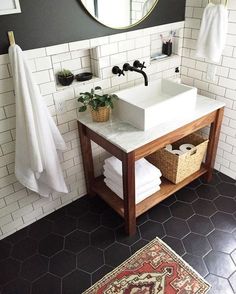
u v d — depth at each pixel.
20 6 1.51
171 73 2.45
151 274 1.75
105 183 2.30
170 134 1.83
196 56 2.24
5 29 1.52
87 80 1.98
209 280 1.70
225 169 2.51
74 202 2.36
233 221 2.09
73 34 1.77
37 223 2.19
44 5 1.59
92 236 2.05
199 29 2.17
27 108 1.60
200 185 2.44
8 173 1.88
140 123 1.76
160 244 1.94
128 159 1.66
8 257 1.94
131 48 2.07
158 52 2.38
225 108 2.27
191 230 2.04
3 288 1.74
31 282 1.77
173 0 2.12
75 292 1.69
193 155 2.18
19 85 1.57
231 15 1.95
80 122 1.96
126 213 1.93
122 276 1.75
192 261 1.82
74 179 2.29
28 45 1.63
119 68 2.03
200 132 2.54
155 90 2.20
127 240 2.00
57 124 1.96
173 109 1.85
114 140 1.69
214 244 1.92
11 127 1.76
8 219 2.04
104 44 1.92
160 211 2.21
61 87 1.89
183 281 1.70
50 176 1.89
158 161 2.25
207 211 2.19
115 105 1.93
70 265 1.85
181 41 2.35
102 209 2.28
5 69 1.60
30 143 1.68
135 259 1.85
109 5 1.81
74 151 2.16
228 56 2.08
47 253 1.95
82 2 1.69
